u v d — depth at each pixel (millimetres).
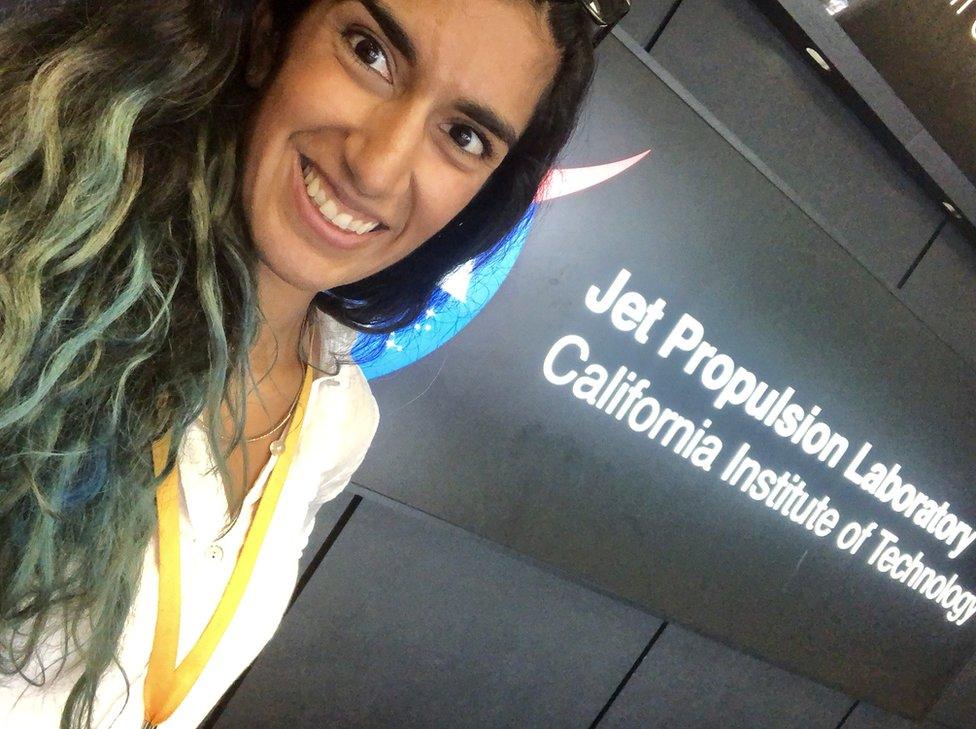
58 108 621
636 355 1782
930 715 2830
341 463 1059
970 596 2566
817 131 1975
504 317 1624
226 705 1902
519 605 2125
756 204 1793
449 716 2174
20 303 602
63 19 667
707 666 2441
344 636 1960
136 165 657
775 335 1924
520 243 1584
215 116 701
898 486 2273
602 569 1916
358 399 1045
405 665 2061
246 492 834
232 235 715
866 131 2029
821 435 2088
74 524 657
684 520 1976
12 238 613
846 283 1964
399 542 1920
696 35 1774
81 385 642
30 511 648
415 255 975
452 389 1633
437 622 2051
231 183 709
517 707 2246
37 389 614
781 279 1880
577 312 1688
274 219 696
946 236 2254
